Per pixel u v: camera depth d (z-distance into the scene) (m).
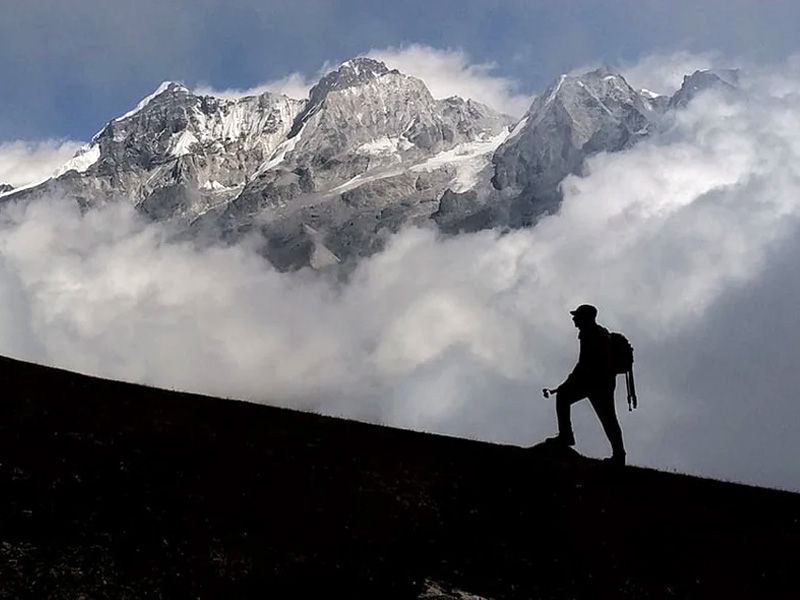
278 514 21.56
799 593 21.64
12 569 17.39
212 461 23.66
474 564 21.16
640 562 22.19
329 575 19.64
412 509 23.09
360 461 25.39
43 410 24.98
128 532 19.45
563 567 21.50
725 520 24.70
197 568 18.89
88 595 17.30
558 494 24.83
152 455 23.28
